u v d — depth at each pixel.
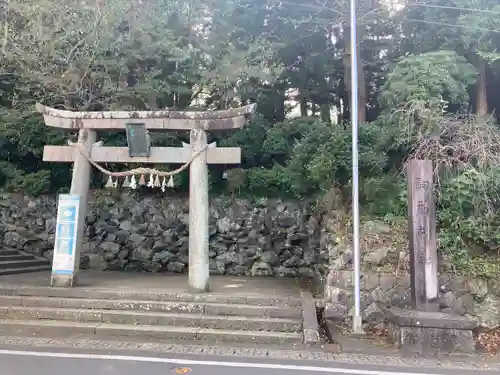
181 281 11.37
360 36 14.25
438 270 8.47
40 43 11.36
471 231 8.74
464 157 9.25
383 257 8.95
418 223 7.62
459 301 8.30
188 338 7.72
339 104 17.38
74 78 12.38
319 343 7.45
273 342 7.55
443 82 10.19
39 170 15.24
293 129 14.44
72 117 10.34
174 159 10.06
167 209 14.62
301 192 13.16
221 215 14.33
